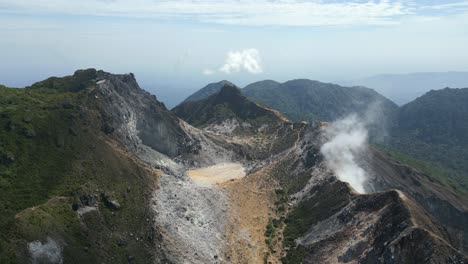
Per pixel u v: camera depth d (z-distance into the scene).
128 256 96.44
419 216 100.00
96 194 104.38
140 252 99.19
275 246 116.69
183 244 108.19
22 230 83.38
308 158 150.62
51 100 130.50
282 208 132.12
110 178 113.44
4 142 104.62
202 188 133.25
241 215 128.12
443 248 88.06
